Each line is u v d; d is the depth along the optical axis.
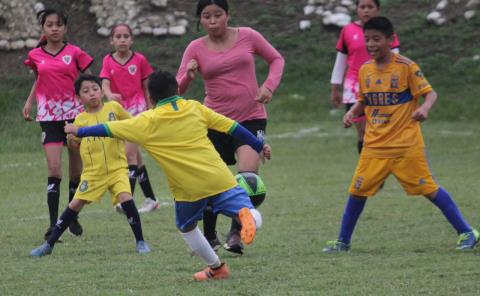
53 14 18.55
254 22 46.38
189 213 12.73
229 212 12.60
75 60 18.64
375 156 15.06
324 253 15.18
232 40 15.53
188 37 44.72
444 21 45.47
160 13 45.75
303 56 44.91
